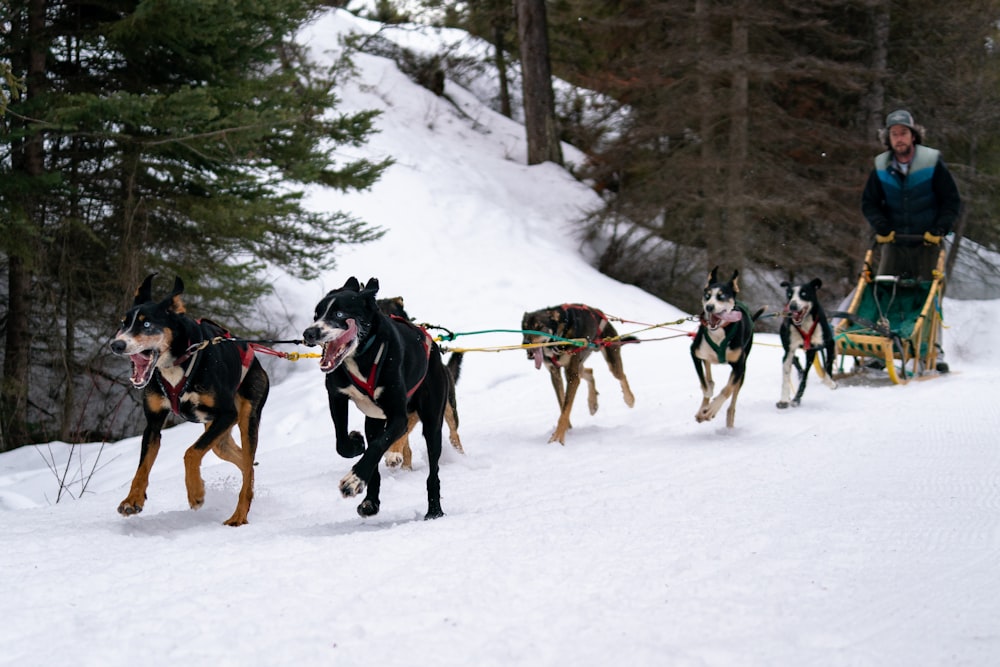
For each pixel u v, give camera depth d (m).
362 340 4.95
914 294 11.77
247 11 11.27
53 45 11.45
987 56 22.33
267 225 12.64
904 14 21.62
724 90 19.81
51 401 12.74
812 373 12.26
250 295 12.54
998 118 21.77
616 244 20.94
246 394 5.66
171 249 12.50
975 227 23.11
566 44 26.25
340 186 13.62
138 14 10.45
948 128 21.58
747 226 19.81
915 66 22.02
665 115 19.98
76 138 11.77
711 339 8.55
